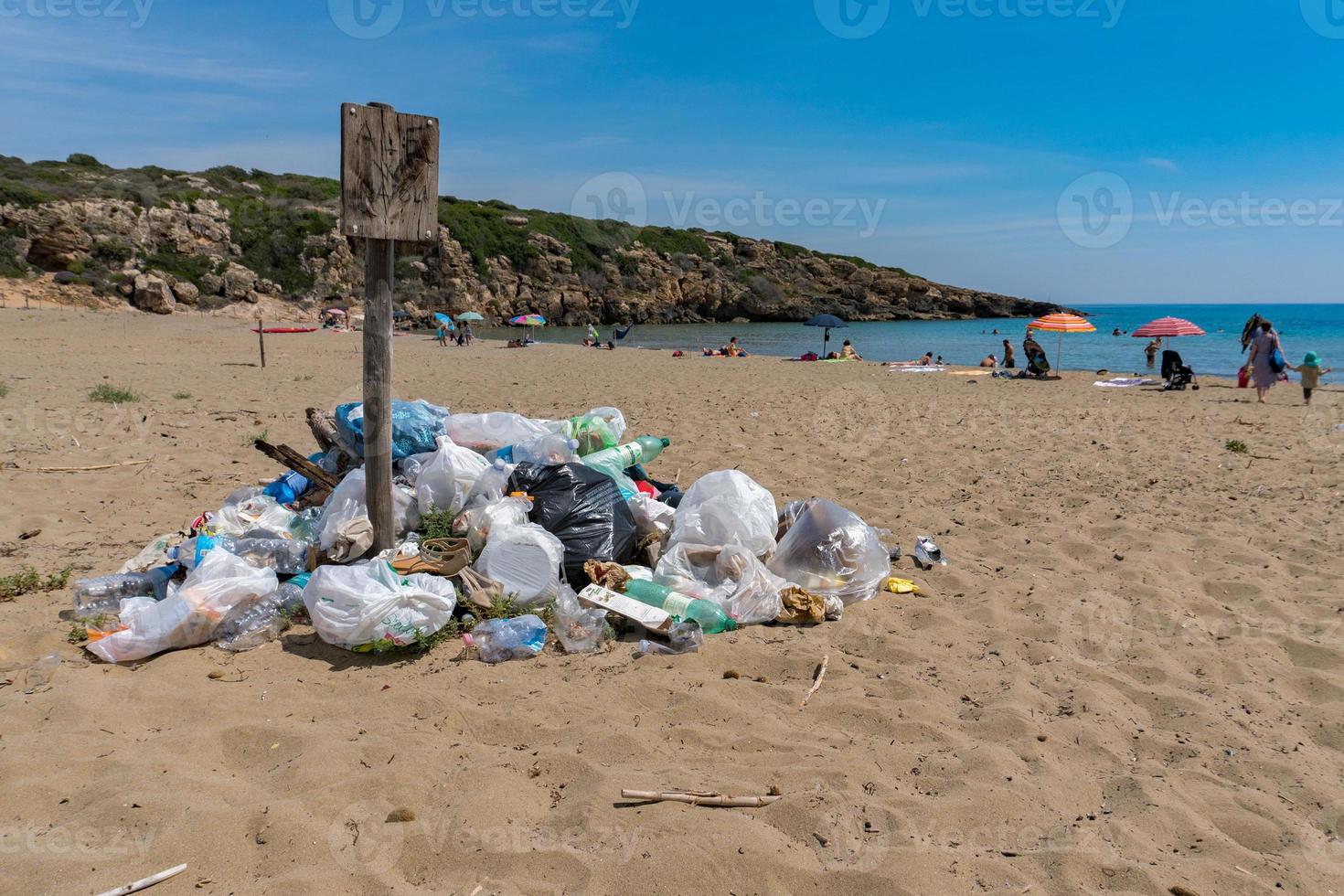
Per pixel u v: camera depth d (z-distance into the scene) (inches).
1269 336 563.2
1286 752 133.7
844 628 179.8
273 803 112.1
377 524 188.7
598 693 148.2
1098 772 128.0
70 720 132.0
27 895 94.8
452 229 2490.2
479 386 644.1
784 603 184.1
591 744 130.9
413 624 160.1
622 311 2672.2
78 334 1111.0
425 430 232.2
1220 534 244.7
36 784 114.0
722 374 781.3
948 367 900.6
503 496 204.1
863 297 3075.8
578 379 706.2
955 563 222.4
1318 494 289.1
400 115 168.7
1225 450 375.2
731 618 179.8
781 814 113.6
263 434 378.6
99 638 156.5
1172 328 683.4
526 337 1342.3
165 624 157.2
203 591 163.5
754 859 104.3
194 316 1748.3
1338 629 178.5
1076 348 1396.4
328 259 2161.7
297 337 1195.3
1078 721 140.9
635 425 442.9
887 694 151.0
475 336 1855.3
